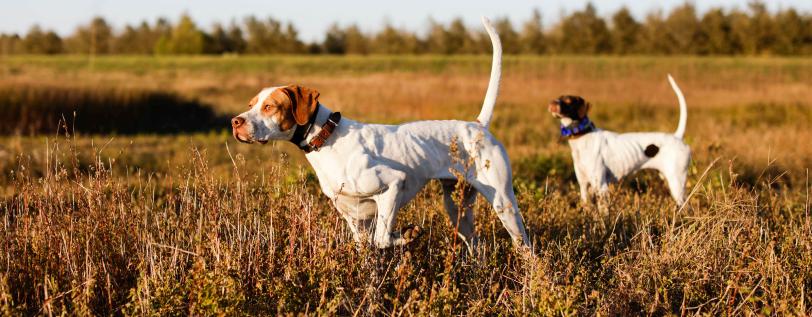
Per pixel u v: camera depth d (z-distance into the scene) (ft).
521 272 15.42
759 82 101.30
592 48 203.82
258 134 14.23
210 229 15.12
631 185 30.12
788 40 186.70
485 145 16.19
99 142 45.52
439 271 15.38
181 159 33.81
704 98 78.43
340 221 16.25
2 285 12.55
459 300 13.89
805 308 13.83
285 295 12.99
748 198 18.85
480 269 15.01
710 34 194.90
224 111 67.97
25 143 43.24
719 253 15.93
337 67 142.00
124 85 75.82
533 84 93.09
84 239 14.32
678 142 26.07
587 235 19.06
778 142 39.99
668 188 27.37
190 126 61.87
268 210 16.21
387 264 14.82
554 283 13.58
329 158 14.70
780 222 19.44
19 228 14.61
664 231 18.63
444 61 152.25
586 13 211.61
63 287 13.73
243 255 14.42
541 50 212.02
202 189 15.94
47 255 14.08
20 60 154.40
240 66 144.87
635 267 15.28
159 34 253.44
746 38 190.49
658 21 204.44
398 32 238.07
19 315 12.41
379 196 14.79
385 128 15.39
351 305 12.97
